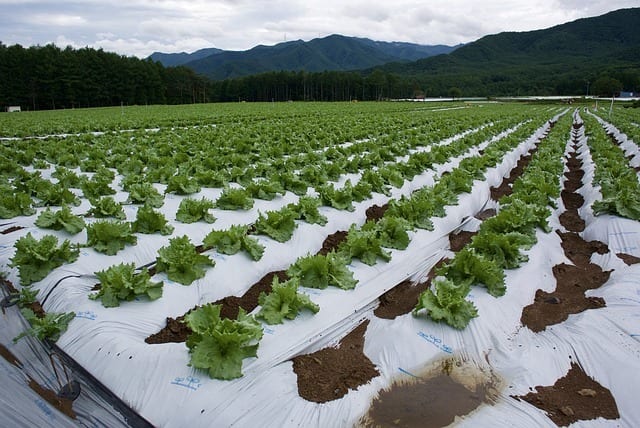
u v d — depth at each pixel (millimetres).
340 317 7238
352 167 16234
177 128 32031
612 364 6176
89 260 8133
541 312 7832
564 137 30234
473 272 7883
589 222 12469
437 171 18266
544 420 5410
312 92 126250
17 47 85375
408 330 6699
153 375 5539
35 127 30938
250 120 41594
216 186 13633
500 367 6340
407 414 5492
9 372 6117
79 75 87000
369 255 8836
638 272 8602
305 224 10539
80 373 5852
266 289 8508
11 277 7688
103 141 22625
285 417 5141
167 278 7742
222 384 5391
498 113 53406
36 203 11391
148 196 11773
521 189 14086
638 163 20281
